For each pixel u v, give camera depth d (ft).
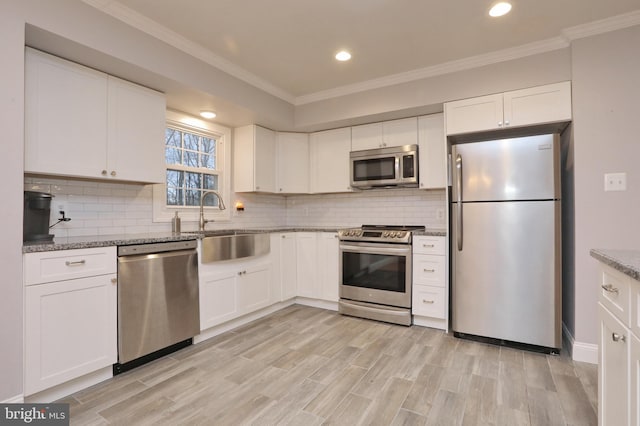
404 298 10.37
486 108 9.30
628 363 3.72
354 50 8.96
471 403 6.05
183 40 8.29
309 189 13.52
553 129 9.31
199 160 11.67
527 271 8.34
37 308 5.79
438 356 8.09
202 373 7.22
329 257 12.06
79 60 7.08
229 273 9.75
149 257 7.57
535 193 8.25
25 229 6.57
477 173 8.90
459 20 7.57
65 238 7.61
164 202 10.28
